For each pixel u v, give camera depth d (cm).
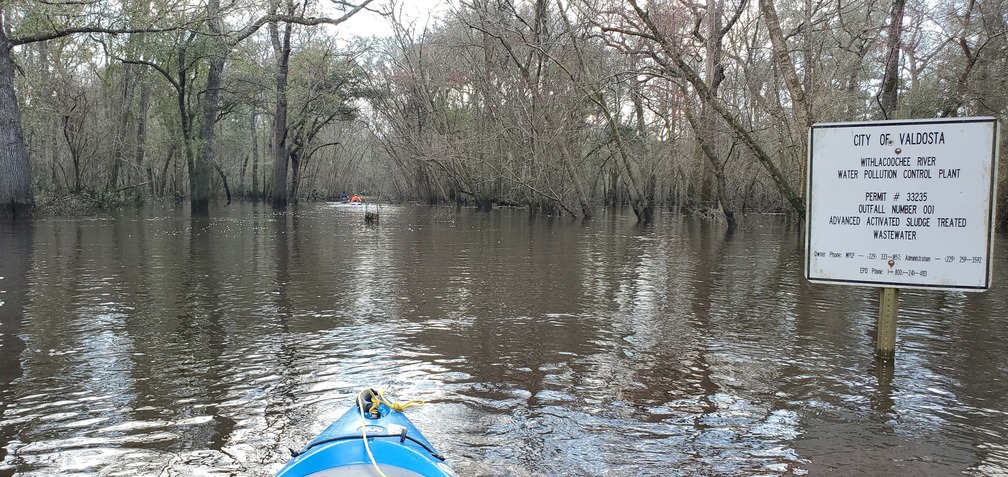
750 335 724
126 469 394
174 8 2478
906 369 598
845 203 574
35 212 2558
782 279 1135
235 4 2562
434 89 3969
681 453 423
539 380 564
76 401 503
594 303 904
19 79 3069
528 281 1093
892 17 1950
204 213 3309
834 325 775
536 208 3522
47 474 386
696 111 2503
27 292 950
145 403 499
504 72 3116
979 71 2180
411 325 759
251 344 669
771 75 2647
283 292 966
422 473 241
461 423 467
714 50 2227
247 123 5912
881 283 564
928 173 541
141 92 4250
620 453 422
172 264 1268
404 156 4903
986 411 495
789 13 2489
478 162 3472
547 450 425
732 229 2412
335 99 4194
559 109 2975
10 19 2486
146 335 701
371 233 2105
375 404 311
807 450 428
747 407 503
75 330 721
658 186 4434
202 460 406
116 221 2558
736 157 2938
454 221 2861
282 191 3984
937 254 542
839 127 571
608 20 2370
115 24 2403
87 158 3653
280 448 423
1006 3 2058
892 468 403
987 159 521
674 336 717
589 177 4672
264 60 4047
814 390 541
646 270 1245
